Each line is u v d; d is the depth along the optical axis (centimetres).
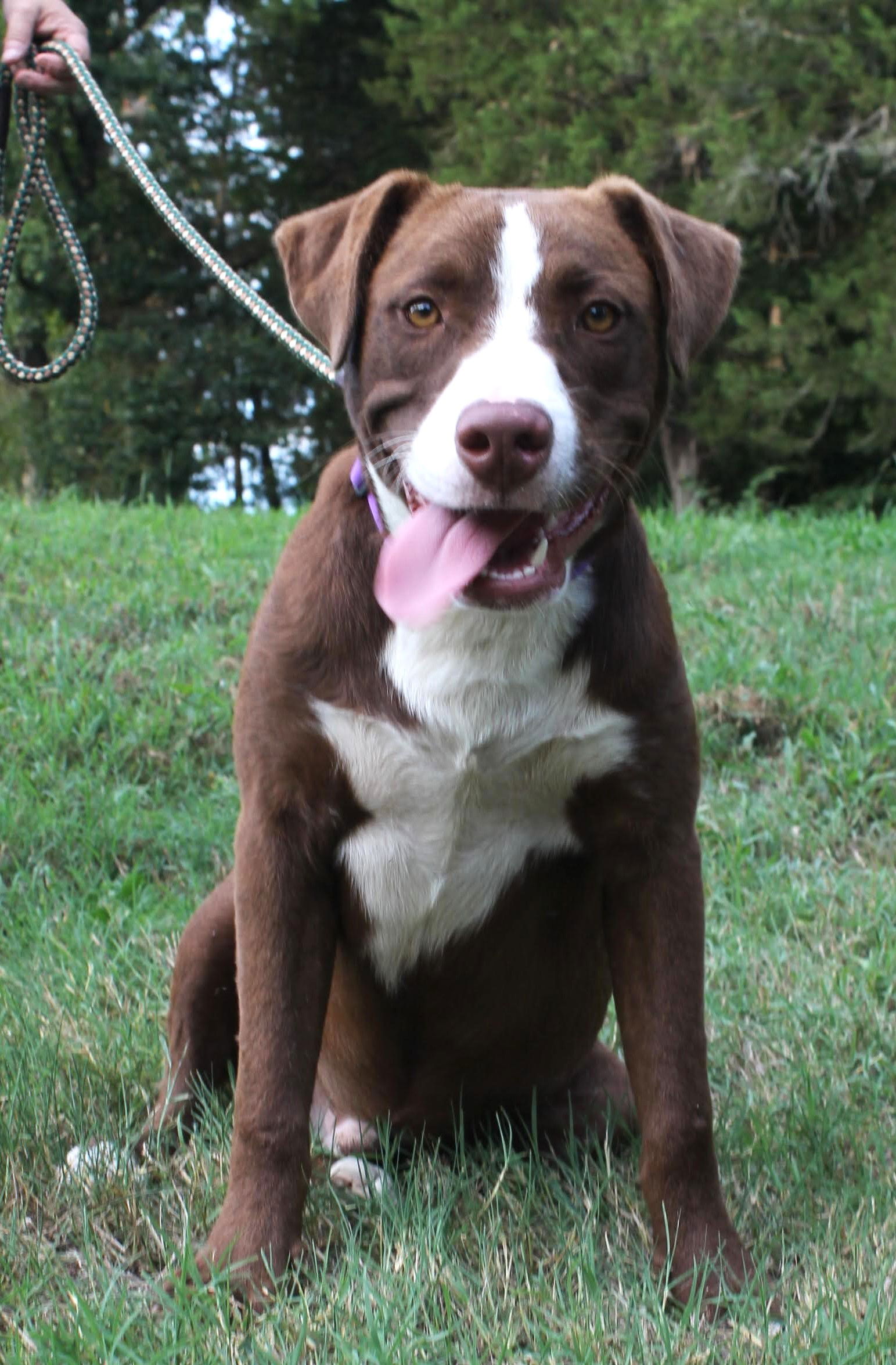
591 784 166
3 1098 180
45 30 214
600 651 165
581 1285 157
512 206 167
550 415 157
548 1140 184
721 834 239
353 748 165
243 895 166
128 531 417
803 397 761
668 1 816
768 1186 173
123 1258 164
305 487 1155
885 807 247
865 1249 163
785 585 346
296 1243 162
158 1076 189
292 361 1098
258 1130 162
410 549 161
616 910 168
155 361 1098
